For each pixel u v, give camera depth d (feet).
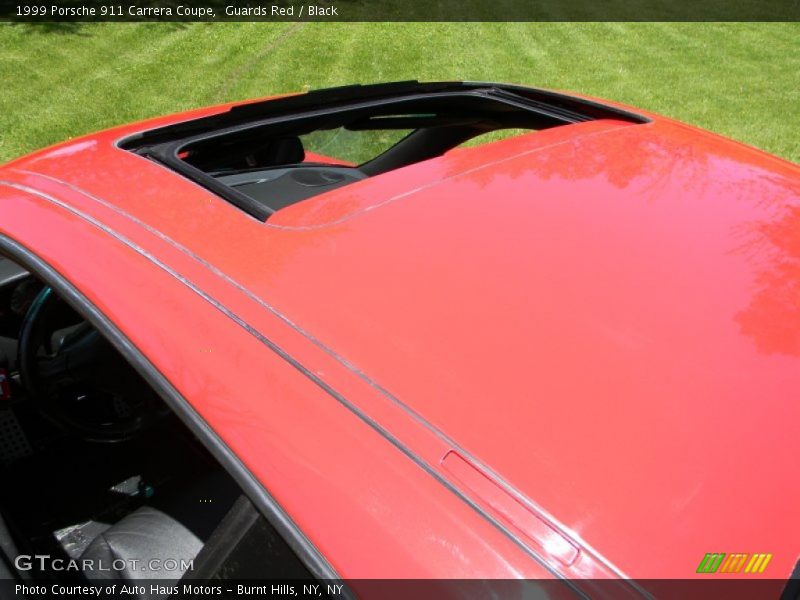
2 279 7.93
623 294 4.07
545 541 3.06
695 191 5.15
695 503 3.10
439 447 3.41
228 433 3.76
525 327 3.88
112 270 4.67
